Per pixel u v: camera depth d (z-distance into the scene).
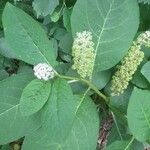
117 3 0.49
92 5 0.49
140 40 0.48
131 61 0.47
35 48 0.45
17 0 0.54
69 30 0.53
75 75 0.47
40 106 0.42
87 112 0.47
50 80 0.44
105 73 0.50
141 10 0.57
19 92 0.46
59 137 0.41
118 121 0.53
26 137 0.47
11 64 0.60
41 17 0.58
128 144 0.48
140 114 0.45
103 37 0.49
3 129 0.45
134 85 0.50
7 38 0.45
